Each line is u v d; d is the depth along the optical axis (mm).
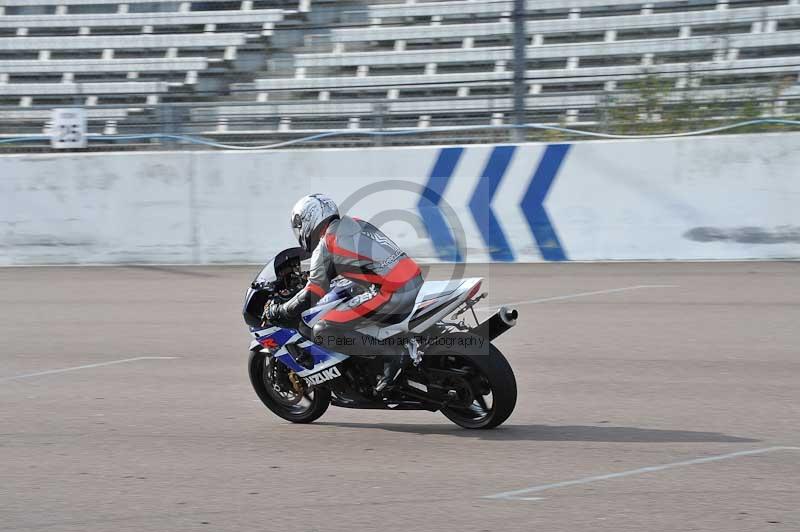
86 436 19031
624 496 14812
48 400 21984
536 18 51969
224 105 44969
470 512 14258
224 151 42031
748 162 38625
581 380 22734
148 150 44125
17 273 41656
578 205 39906
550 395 21484
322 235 18672
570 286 35062
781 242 38656
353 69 52344
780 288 33562
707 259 39312
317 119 44969
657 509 14203
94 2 56344
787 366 23609
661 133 41750
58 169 42938
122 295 35906
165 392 22531
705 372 23188
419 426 19531
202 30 55250
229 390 22656
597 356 25109
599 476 15836
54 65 56688
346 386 18969
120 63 55781
